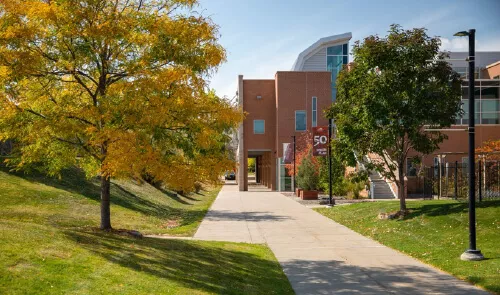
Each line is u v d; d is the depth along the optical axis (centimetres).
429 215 1722
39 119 1147
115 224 1773
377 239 1622
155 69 1161
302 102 4922
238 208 2883
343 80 2002
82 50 1124
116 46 1167
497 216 1488
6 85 1123
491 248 1230
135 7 1248
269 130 5041
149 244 1196
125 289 768
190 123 1135
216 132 1195
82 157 1332
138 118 1071
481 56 4538
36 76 1142
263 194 4269
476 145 3512
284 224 2069
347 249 1446
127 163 1052
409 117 1805
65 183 2217
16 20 1065
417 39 1800
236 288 921
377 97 1797
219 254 1259
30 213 1634
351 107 1950
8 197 1775
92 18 1105
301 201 3378
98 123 1168
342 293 934
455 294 903
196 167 1180
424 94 1800
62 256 863
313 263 1235
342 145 1998
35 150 1215
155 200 2831
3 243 841
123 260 949
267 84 5038
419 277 1056
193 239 1589
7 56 1048
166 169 1127
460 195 2333
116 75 1233
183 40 1135
